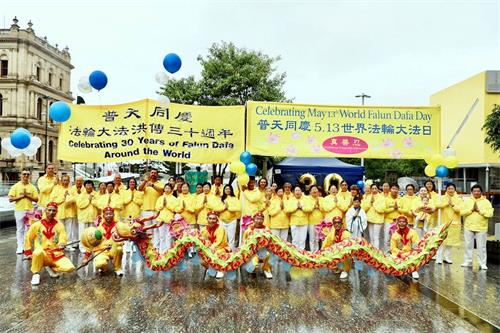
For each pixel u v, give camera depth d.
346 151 8.49
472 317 5.08
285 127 8.46
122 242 6.88
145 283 6.41
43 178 8.77
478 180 20.06
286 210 8.18
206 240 6.41
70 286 6.18
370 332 4.59
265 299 5.71
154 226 6.49
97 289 6.05
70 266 6.51
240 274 7.10
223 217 8.14
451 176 22.34
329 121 8.53
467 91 19.38
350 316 5.09
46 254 6.31
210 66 17.11
